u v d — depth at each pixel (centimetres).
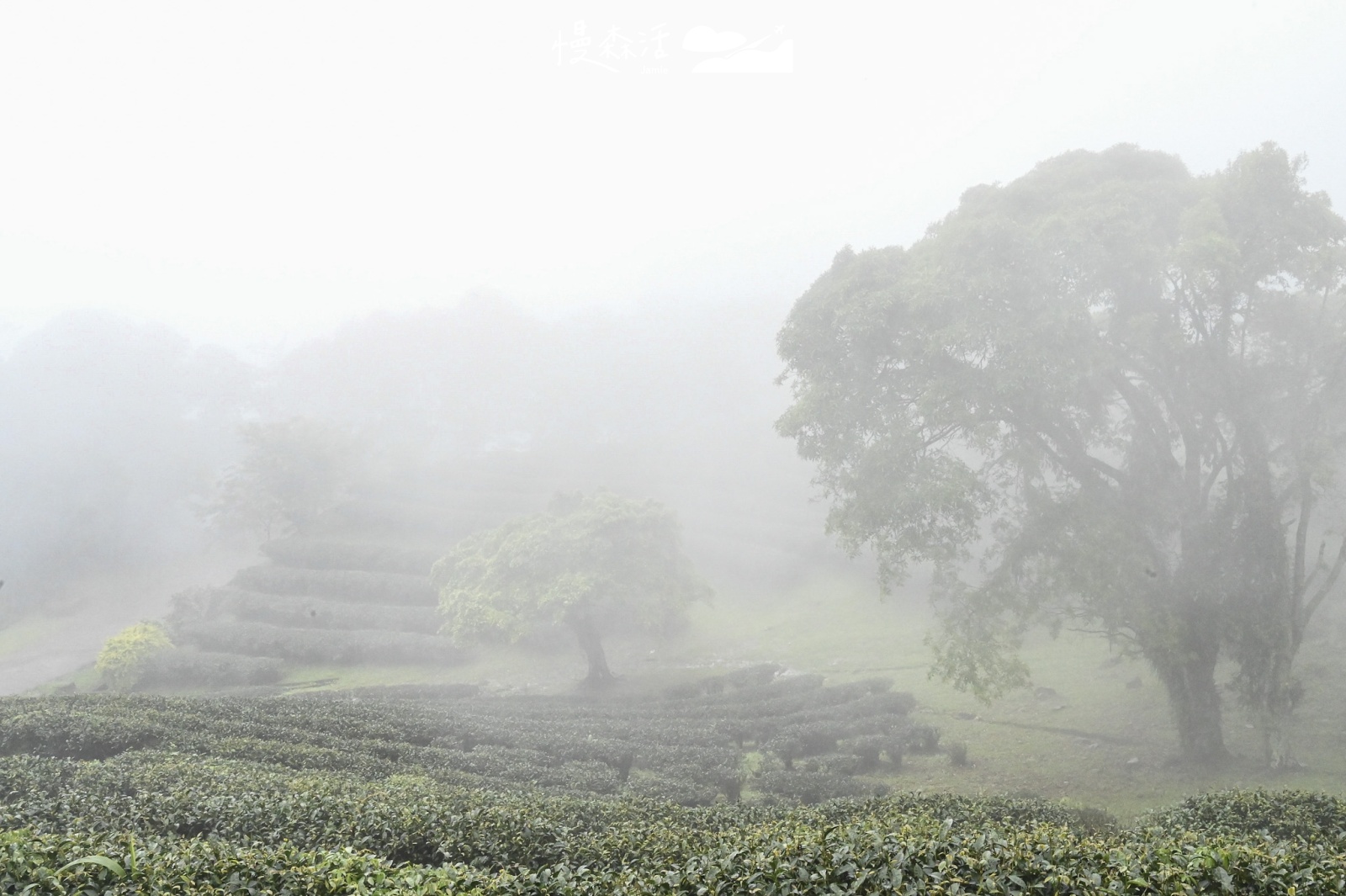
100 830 1034
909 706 2603
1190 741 1958
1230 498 1966
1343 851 932
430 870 731
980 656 2061
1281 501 1920
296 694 3431
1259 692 1889
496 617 3070
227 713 2195
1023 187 2098
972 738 2300
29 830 865
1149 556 1977
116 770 1420
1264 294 2036
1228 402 1933
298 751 1736
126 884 682
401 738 2130
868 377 2142
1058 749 2145
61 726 1823
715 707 2694
